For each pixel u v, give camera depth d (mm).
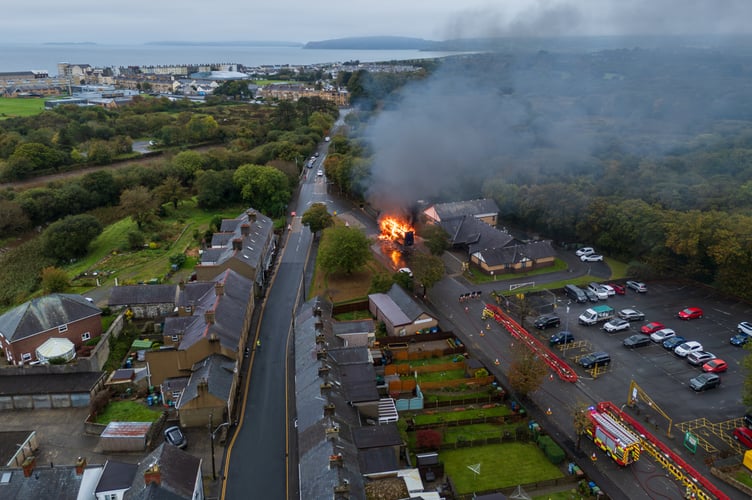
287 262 111688
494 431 61469
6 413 64375
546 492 52625
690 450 57594
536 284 100562
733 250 89875
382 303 86812
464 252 117312
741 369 73625
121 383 68125
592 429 59469
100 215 145750
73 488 46219
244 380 70625
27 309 74188
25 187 156250
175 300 86250
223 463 56188
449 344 79188
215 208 152250
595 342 80625
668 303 93250
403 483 48781
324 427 51875
